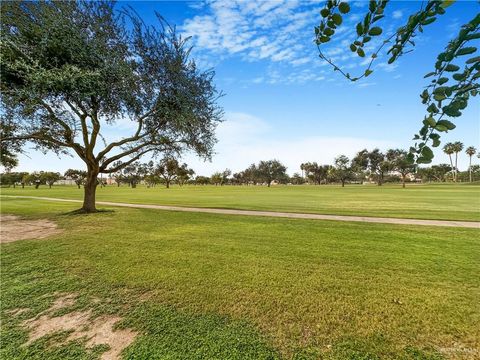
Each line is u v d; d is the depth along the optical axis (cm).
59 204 2359
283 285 546
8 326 430
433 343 358
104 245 871
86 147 1597
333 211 1723
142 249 820
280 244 866
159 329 409
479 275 584
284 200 2836
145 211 1734
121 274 621
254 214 1587
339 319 420
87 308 479
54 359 353
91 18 1289
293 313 441
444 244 846
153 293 527
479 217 1405
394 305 457
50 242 922
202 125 1567
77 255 769
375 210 1775
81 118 1470
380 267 642
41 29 1109
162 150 1769
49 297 522
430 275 588
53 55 1153
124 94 1308
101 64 1193
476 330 382
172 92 1408
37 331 416
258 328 404
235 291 524
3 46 1003
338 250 790
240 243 884
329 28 173
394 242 878
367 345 358
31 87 1068
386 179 12538
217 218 1423
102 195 4006
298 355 344
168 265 675
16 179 9781
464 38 121
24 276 624
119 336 397
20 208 1992
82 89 1179
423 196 3416
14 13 1125
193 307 469
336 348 355
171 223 1272
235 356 345
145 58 1390
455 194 3850
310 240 916
